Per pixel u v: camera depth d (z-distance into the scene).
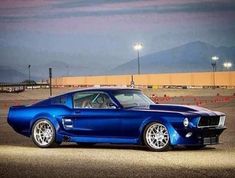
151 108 12.27
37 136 12.98
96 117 12.41
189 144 11.59
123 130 12.12
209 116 11.75
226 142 13.68
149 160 10.43
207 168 9.38
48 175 8.81
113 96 12.45
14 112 13.34
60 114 12.80
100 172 9.05
